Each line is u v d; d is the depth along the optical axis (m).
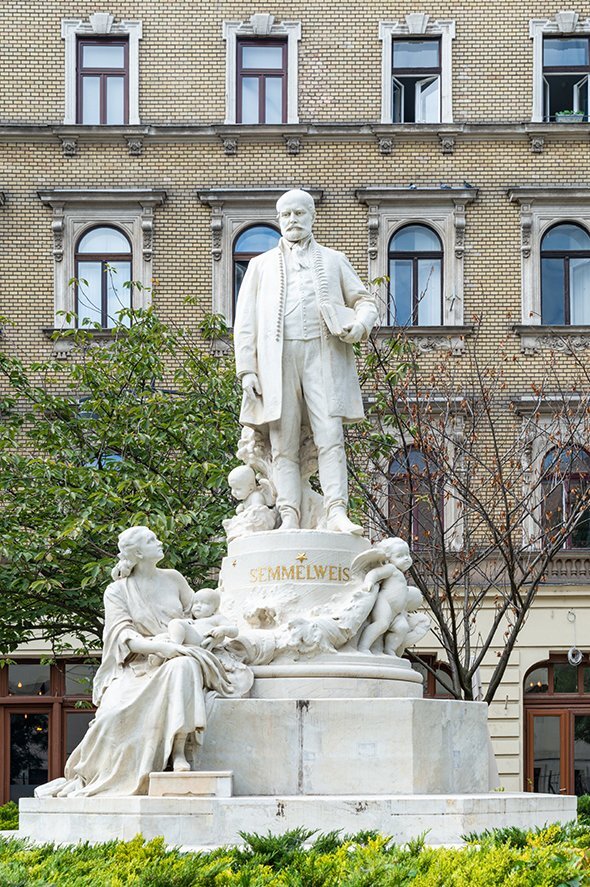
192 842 11.75
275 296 15.06
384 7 39.25
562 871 9.68
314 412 14.91
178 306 38.38
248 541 14.49
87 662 31.31
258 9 39.25
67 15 39.06
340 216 38.66
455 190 38.16
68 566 25.19
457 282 38.31
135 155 38.78
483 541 31.11
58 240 38.31
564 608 35.72
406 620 14.47
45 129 38.47
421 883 9.38
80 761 12.86
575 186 38.69
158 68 39.09
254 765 12.90
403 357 35.03
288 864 10.38
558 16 39.03
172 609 13.56
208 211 38.59
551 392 36.81
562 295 38.62
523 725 36.19
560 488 34.75
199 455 25.59
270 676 13.49
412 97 39.34
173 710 12.37
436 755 13.20
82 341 29.75
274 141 38.88
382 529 25.80
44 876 9.95
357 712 13.02
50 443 26.97
